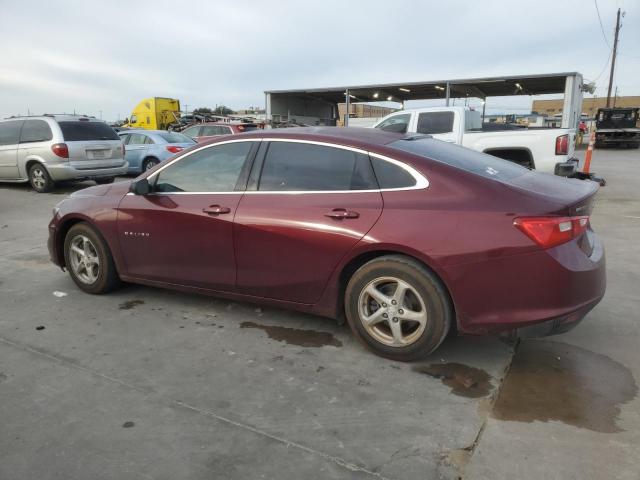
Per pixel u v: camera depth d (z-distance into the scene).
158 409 2.77
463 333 3.11
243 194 3.72
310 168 3.55
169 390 2.97
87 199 4.50
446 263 2.99
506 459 2.36
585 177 10.17
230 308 4.23
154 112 26.52
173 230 3.96
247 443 2.48
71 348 3.52
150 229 4.07
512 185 3.11
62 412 2.74
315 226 3.37
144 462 2.35
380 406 2.80
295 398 2.88
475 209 3.01
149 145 13.33
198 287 4.00
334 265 3.36
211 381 3.07
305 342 3.61
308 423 2.64
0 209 9.38
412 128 9.95
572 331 3.76
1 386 3.01
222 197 3.79
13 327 3.88
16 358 3.37
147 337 3.70
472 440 2.50
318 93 20.28
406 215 3.13
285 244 3.49
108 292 4.59
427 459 2.36
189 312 4.16
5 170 11.65
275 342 3.61
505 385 3.03
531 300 2.91
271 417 2.70
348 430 2.58
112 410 2.76
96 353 3.44
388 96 21.52
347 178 3.41
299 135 3.65
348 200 3.34
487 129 9.88
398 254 3.19
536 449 2.43
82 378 3.11
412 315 3.18
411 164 3.25
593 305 3.07
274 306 3.74
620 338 3.64
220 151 3.91
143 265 4.22
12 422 2.66
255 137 3.80
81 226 4.48
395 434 2.55
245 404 2.82
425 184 3.18
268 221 3.53
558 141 8.64
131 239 4.20
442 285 3.10
